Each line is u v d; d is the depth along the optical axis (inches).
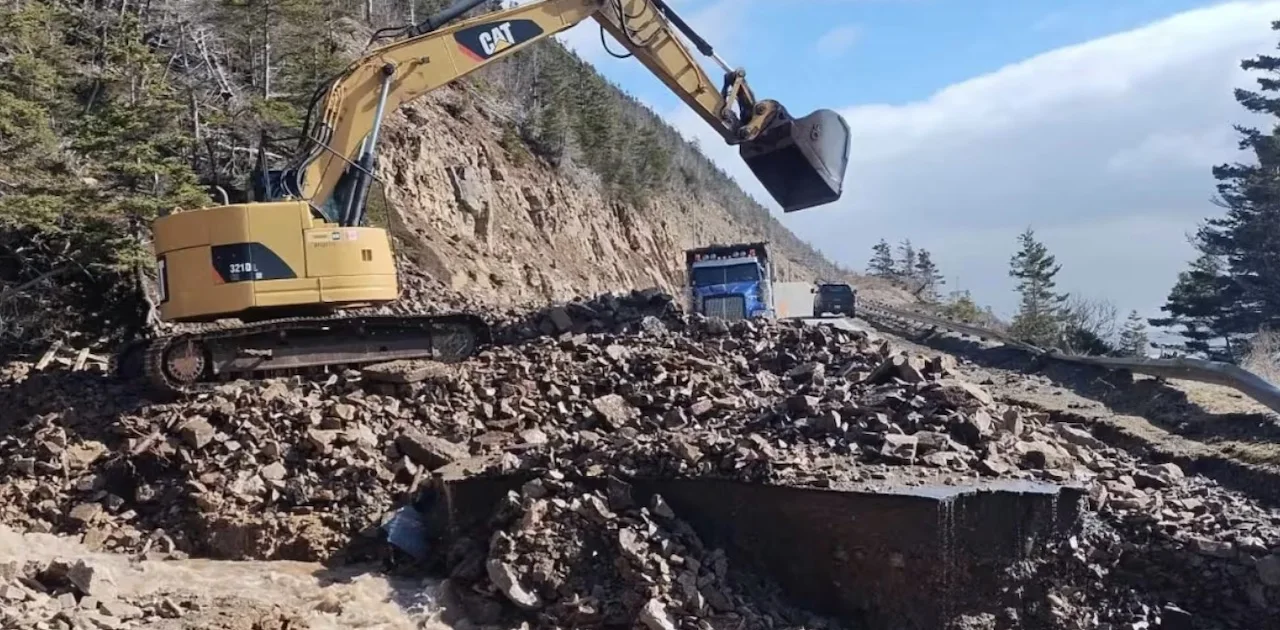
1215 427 482.3
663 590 339.3
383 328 533.0
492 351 545.3
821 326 589.3
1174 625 343.6
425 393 498.0
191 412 476.4
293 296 501.4
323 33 1146.7
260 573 391.9
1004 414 413.1
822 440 398.9
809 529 354.3
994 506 344.2
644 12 581.9
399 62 546.0
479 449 456.4
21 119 696.4
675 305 635.5
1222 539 354.0
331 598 359.6
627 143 2421.3
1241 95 1626.5
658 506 366.9
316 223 507.2
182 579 378.9
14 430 489.7
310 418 466.0
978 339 946.1
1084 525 361.4
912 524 336.8
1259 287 1508.4
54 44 834.2
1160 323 1628.9
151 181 736.3
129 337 692.1
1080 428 504.7
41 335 668.1
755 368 533.0
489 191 1376.7
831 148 592.4
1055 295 2071.9
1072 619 344.5
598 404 473.7
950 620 336.2
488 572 358.0
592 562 356.5
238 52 1098.1
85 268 688.4
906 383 445.4
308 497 435.2
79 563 343.0
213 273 497.0
